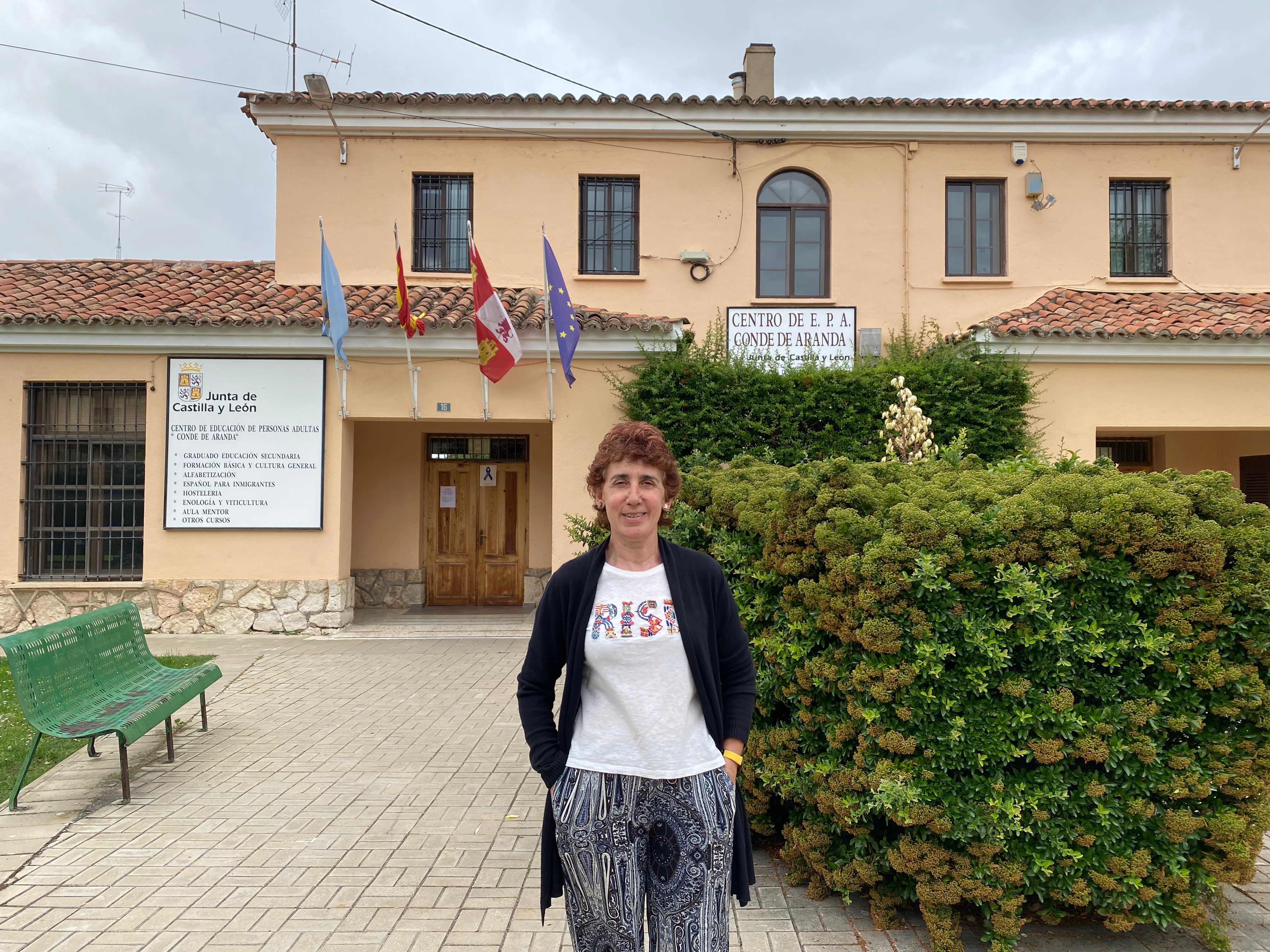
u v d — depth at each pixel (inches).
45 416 425.1
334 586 421.4
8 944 132.6
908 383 424.8
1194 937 137.9
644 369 430.3
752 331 489.4
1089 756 125.1
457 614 484.1
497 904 147.1
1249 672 125.4
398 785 207.5
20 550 416.5
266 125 481.4
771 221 503.5
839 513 132.6
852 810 132.2
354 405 426.9
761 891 151.4
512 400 432.8
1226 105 487.8
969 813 124.7
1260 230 505.4
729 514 178.7
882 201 498.3
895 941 134.3
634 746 97.3
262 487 421.7
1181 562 125.4
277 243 488.1
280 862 163.5
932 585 123.5
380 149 491.8
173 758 224.8
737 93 565.9
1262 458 497.4
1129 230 510.0
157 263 530.9
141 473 428.1
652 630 98.4
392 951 131.6
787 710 160.7
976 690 126.6
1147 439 534.6
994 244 507.2
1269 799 131.0
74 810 189.5
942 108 485.1
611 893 94.7
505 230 493.7
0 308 421.7
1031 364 442.6
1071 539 126.5
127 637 239.8
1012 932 125.8
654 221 495.5
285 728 257.4
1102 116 491.5
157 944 133.3
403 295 400.8
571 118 488.1
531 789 204.7
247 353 422.6
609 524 105.7
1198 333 425.1
